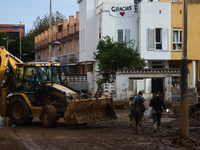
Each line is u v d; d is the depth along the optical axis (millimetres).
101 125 14859
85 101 13469
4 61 16625
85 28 32125
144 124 14789
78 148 9367
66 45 45625
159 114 12148
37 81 15070
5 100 16078
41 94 15047
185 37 10492
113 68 23266
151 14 27875
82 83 37844
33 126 14852
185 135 10227
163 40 28000
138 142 10305
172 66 30172
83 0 32875
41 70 15320
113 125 14742
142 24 27828
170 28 28062
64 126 14734
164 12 27984
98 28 30344
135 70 21750
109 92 22734
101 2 31281
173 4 28109
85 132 12633
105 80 24422
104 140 10688
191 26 28125
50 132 12680
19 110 15359
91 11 31797
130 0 30281
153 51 27922
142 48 27812
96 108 14008
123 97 21781
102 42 24453
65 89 14625
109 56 22641
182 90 10352
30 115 14867
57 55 51125
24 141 10602
